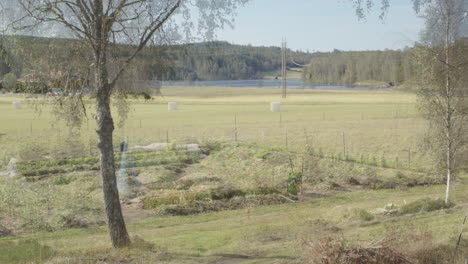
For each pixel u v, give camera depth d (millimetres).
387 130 40781
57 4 10055
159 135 39094
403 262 7539
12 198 17219
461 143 17344
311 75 165000
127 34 10625
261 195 19516
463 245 8484
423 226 10867
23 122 47062
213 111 63188
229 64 194875
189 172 25875
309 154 28266
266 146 33531
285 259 8602
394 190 21578
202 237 12602
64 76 10930
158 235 13523
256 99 91125
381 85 121375
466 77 16016
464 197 19406
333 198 19875
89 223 15367
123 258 9727
